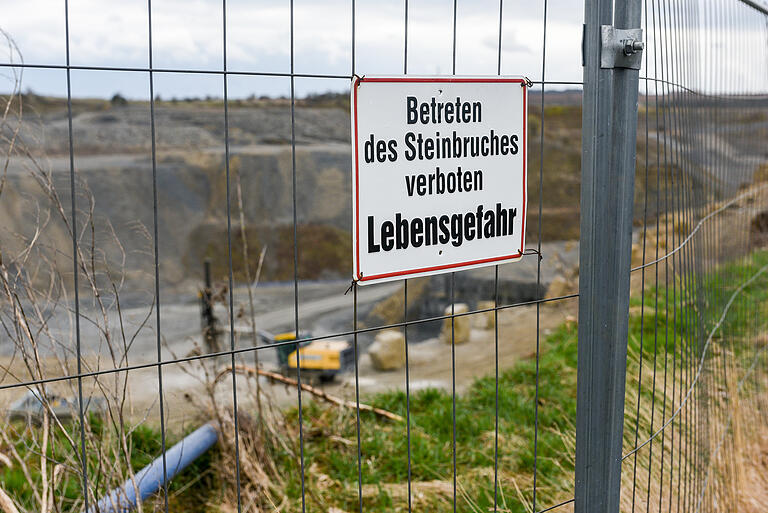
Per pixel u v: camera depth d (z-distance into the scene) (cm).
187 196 5772
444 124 179
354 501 405
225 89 145
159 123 6731
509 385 593
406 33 168
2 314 242
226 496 397
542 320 1388
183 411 445
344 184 5697
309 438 484
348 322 2317
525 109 194
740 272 462
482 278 2170
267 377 508
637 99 201
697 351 311
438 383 932
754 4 393
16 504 271
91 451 284
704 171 330
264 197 5475
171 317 2359
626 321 209
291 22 147
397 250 174
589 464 211
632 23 195
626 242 204
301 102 6956
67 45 127
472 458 453
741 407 424
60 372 267
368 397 578
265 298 2894
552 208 3966
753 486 383
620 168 199
